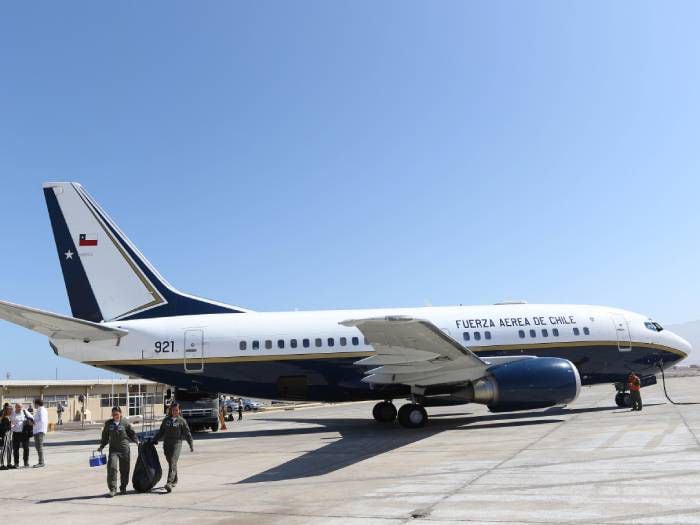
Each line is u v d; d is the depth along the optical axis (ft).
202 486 36.94
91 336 70.79
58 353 71.36
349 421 90.89
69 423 157.89
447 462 40.55
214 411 81.61
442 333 56.54
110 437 35.63
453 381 65.72
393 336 58.08
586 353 77.30
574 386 63.98
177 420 36.35
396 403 129.80
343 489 32.78
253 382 71.92
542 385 63.57
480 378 65.05
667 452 38.93
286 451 53.52
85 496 35.50
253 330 72.64
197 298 76.79
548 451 42.75
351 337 73.51
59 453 64.80
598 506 25.30
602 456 38.81
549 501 26.76
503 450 44.75
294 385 72.28
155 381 72.59
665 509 24.22
